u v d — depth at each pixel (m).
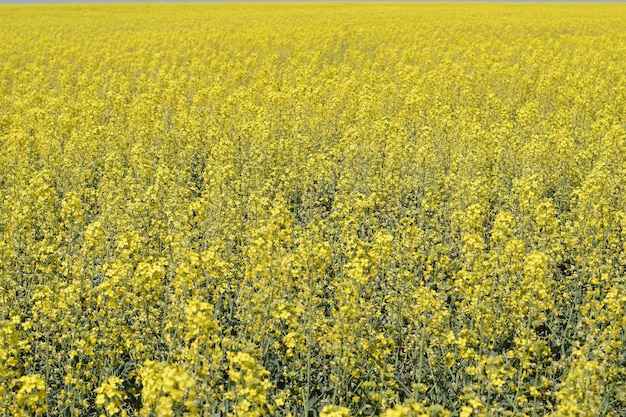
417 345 9.02
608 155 15.82
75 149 16.31
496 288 9.68
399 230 11.70
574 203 14.22
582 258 10.92
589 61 32.03
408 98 20.55
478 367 7.65
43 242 10.45
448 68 28.16
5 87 25.48
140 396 8.35
